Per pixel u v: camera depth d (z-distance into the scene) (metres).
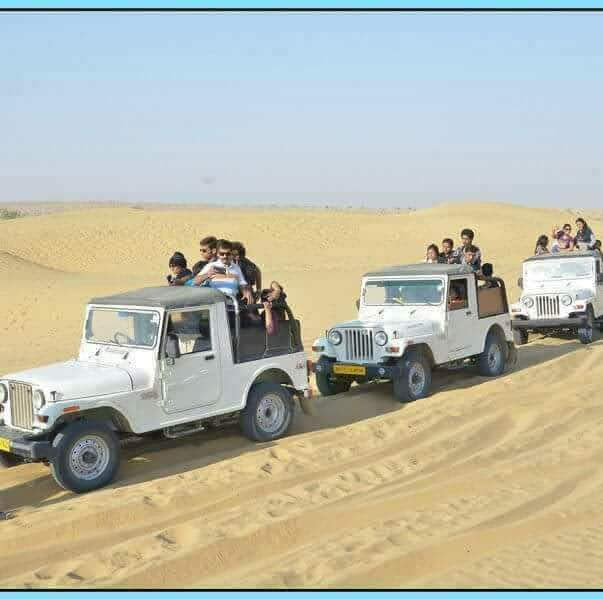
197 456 8.59
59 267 43.22
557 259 16.92
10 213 99.12
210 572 5.63
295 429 9.65
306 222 54.62
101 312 8.66
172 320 8.20
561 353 14.58
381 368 10.70
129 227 53.19
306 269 37.75
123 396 7.78
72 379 7.62
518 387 11.43
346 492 7.13
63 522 6.54
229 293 9.26
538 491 7.05
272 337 9.22
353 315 21.34
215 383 8.56
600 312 16.59
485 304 12.43
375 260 42.56
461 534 6.07
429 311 11.53
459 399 10.71
